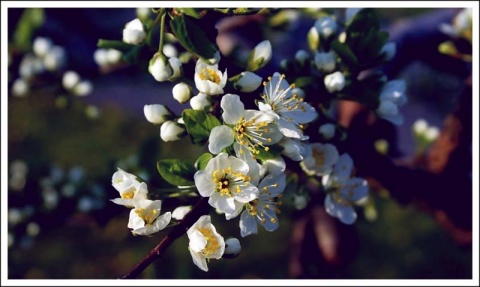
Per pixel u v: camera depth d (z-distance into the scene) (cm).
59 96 60
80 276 98
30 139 123
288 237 102
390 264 99
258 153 34
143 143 60
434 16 61
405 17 104
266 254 99
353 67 40
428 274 99
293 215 60
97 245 102
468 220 52
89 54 61
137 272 34
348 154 42
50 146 122
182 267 90
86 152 120
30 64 60
